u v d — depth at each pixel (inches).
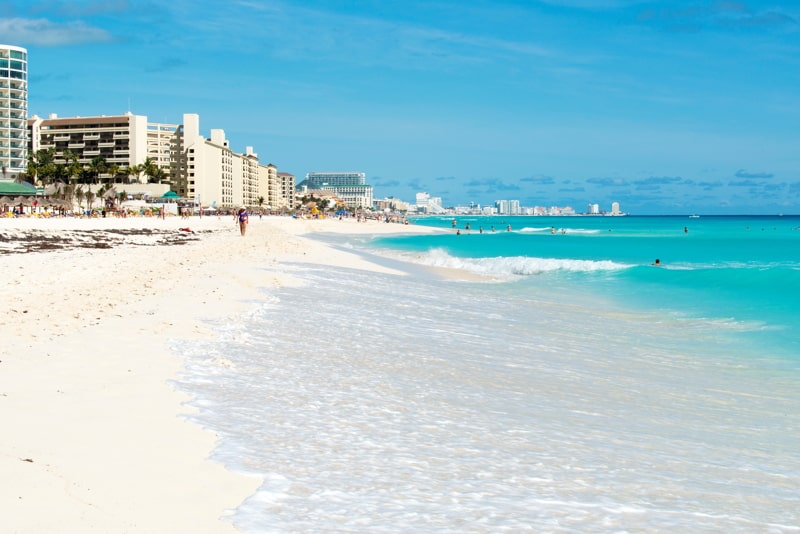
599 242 3275.1
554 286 1103.0
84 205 5580.7
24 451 225.5
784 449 309.3
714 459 288.0
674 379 454.9
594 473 256.2
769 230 5221.5
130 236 2119.8
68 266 927.7
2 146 5674.2
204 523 185.9
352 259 1583.4
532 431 308.0
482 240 3585.1
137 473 217.2
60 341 421.7
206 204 7475.4
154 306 598.5
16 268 877.8
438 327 623.5
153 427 267.3
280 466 237.1
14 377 327.6
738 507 231.6
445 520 201.5
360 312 681.6
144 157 7086.6
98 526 174.7
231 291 753.0
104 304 586.6
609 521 209.9
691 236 4060.0
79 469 214.5
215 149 7696.9
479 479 239.1
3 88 5674.2
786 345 589.0
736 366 502.3
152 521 182.7
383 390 365.4
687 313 791.1
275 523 190.5
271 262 1270.9
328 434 278.4
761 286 1031.6
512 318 724.0
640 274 1282.0
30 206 4126.5
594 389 412.5
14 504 182.2
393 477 234.8
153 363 381.7
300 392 346.3
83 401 294.7
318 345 483.8
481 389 388.2
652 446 300.4
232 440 261.1
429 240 3572.8
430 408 335.0
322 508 203.9
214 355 419.8
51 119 7140.8
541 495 228.4
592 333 643.5
